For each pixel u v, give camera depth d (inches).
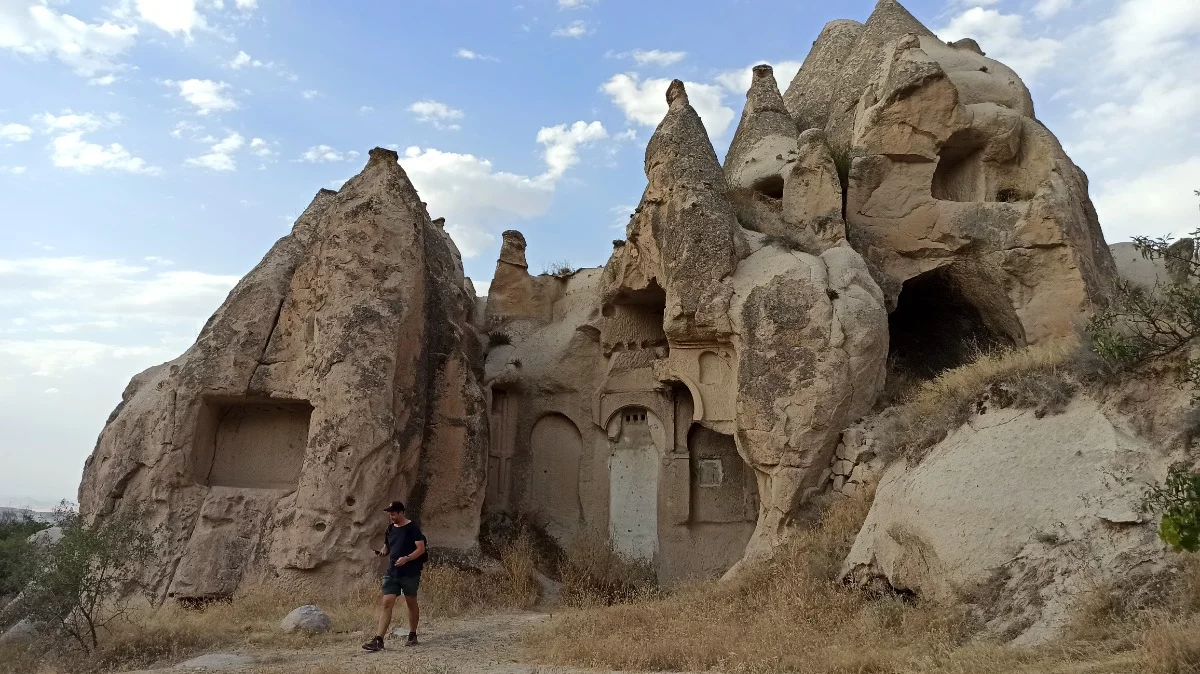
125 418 668.1
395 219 659.4
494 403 835.4
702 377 655.8
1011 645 287.3
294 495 599.2
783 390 559.5
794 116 1097.4
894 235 761.6
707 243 634.2
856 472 523.8
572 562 685.3
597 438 813.9
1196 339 332.8
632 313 813.2
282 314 668.1
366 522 582.2
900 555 383.2
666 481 732.0
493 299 932.0
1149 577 273.0
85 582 434.6
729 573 553.9
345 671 329.4
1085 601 278.8
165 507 617.0
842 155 819.4
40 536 682.8
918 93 768.3
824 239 685.3
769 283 594.6
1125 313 371.6
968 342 773.3
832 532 481.4
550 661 360.5
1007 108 792.9
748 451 568.7
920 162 770.2
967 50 901.2
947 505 360.8
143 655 413.4
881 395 577.6
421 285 666.2
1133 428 333.7
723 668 324.5
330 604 546.0
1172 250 344.5
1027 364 410.3
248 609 517.7
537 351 871.1
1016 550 323.3
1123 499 302.0
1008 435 375.6
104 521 581.0
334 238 647.8
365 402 595.8
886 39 983.6
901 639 331.0
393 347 619.2
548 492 821.2
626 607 498.3
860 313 570.3
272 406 669.3
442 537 667.4
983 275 746.2
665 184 677.9
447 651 398.6
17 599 507.8
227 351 650.8
